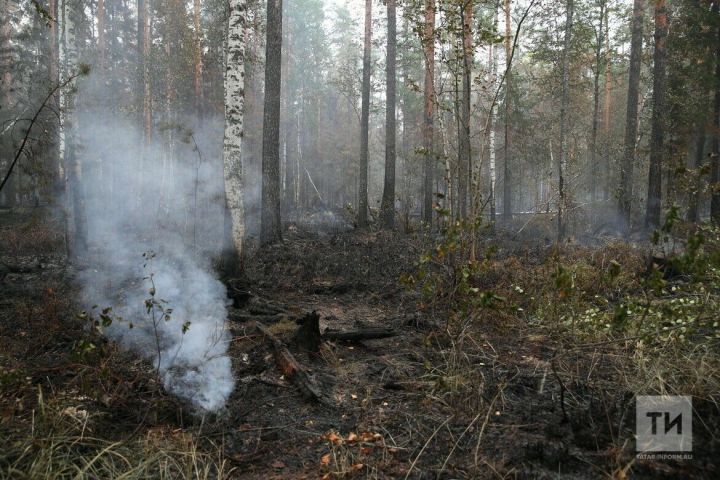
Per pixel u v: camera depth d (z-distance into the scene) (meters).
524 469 2.79
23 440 2.97
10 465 2.76
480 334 5.25
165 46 20.34
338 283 8.09
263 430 3.45
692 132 15.69
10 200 20.16
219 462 3.04
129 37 22.16
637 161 16.33
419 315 5.98
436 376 4.19
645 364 4.04
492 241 13.05
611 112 29.00
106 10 22.88
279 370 4.44
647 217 14.52
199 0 19.70
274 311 6.43
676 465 2.75
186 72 19.66
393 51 16.92
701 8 14.29
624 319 3.90
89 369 4.10
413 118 27.67
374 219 16.86
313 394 3.87
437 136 19.56
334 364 4.63
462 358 4.56
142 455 3.03
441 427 3.40
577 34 17.75
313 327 4.96
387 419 3.56
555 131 20.41
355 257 9.70
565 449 2.91
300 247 11.48
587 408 3.49
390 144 16.98
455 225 4.46
